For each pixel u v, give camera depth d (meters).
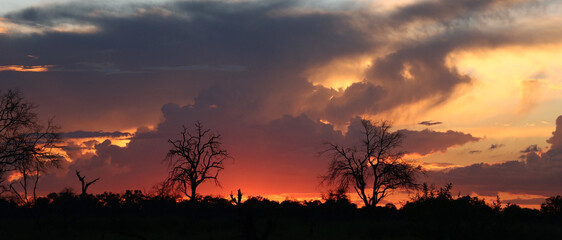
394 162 50.12
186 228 33.62
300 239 27.34
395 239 27.59
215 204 48.84
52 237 29.61
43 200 45.09
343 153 50.31
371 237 29.17
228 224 36.06
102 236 28.31
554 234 25.69
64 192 45.88
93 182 46.19
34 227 34.19
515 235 21.97
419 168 49.28
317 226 35.12
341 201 47.25
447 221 21.05
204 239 27.91
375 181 49.28
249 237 13.38
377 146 50.19
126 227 35.19
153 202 52.25
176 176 51.44
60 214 42.66
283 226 34.19
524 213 42.16
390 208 47.25
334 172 49.81
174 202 53.00
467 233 20.80
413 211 21.84
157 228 34.78
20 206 43.25
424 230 21.38
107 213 47.91
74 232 31.86
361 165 49.84
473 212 21.45
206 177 51.66
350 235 29.94
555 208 42.59
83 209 45.81
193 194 50.75
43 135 41.56
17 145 40.19
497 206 22.78
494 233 21.16
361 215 45.09
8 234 30.89
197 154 52.12
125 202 52.00
